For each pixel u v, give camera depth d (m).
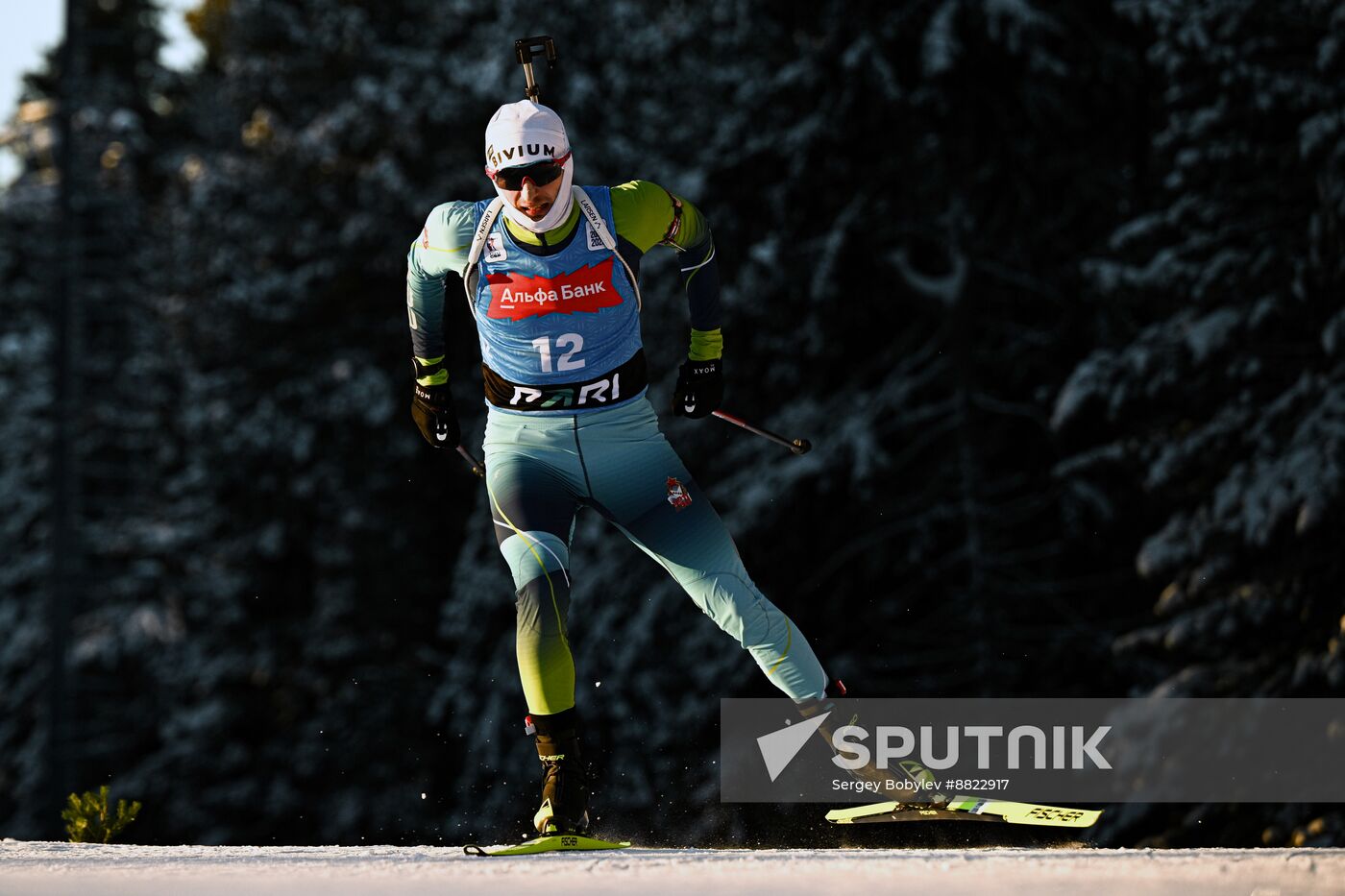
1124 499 57.34
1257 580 41.31
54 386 102.12
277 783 89.56
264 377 97.31
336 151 96.50
